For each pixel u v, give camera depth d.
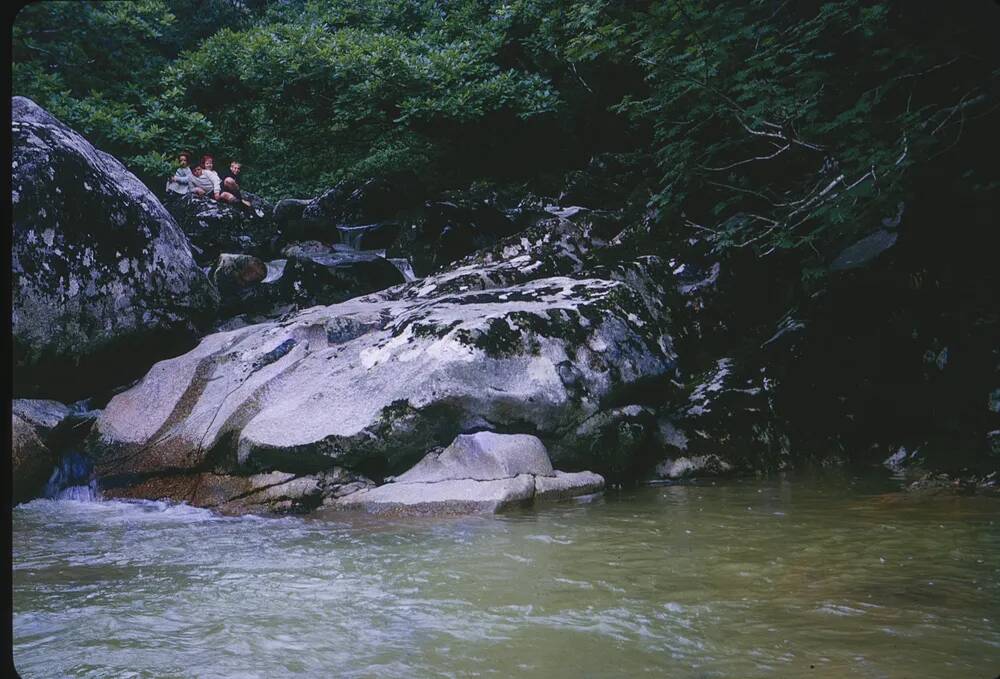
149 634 3.52
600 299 7.86
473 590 4.11
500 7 16.28
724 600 3.87
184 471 7.04
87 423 7.55
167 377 7.83
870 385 8.45
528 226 12.27
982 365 8.07
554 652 3.24
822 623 3.51
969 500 6.24
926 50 9.75
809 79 9.72
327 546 5.16
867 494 6.57
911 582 4.11
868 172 8.95
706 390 8.27
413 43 15.88
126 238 8.25
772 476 7.61
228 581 4.37
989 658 3.09
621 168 14.03
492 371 6.87
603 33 11.02
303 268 10.19
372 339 7.47
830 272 9.09
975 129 9.37
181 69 13.76
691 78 10.30
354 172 16.14
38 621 3.70
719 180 11.59
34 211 7.59
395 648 3.31
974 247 8.92
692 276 10.02
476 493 6.23
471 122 15.42
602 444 7.22
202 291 8.87
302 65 14.78
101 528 5.87
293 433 6.71
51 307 7.61
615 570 4.44
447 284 8.99
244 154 15.92
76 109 11.43
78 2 11.71
